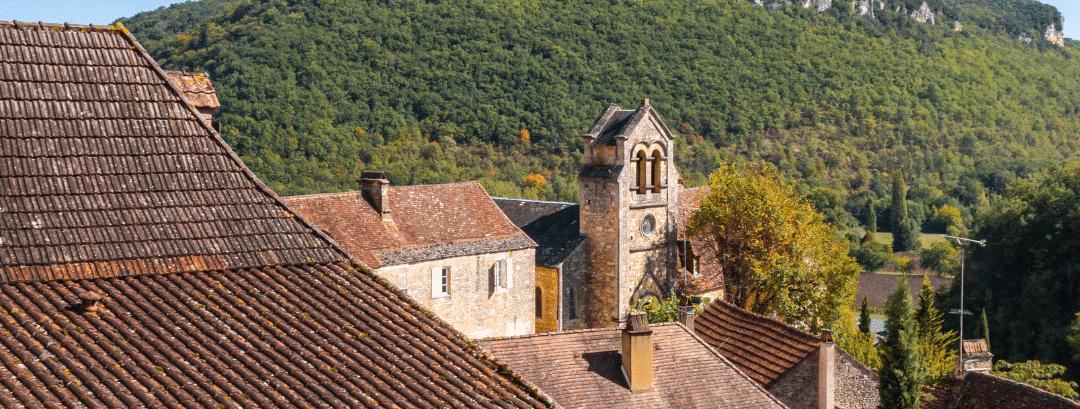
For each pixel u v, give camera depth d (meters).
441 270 48.12
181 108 16.88
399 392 13.52
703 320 33.31
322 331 14.45
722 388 25.86
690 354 27.11
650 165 58.06
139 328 13.51
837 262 57.56
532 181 123.94
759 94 155.50
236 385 12.73
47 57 16.14
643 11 164.38
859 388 32.59
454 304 48.75
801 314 55.62
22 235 14.23
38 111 15.52
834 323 54.75
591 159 57.44
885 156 160.25
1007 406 26.81
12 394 11.53
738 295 58.25
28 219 14.45
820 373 28.19
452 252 48.47
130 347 13.01
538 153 134.00
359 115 131.75
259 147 116.00
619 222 55.78
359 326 14.88
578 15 160.25
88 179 15.30
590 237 57.19
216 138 16.89
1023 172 163.88
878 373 32.72
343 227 45.16
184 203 15.84
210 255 15.46
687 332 28.09
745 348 30.48
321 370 13.51
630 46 156.62
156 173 15.92
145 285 14.59
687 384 25.70
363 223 46.19
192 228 15.62
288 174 111.50
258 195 16.67
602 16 160.25
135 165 15.81
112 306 13.87
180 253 15.23
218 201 16.20
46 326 13.01
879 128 164.00
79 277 14.23
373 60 142.75
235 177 16.64
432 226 49.19
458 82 141.75
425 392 13.66
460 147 133.12
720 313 33.28
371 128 131.12
